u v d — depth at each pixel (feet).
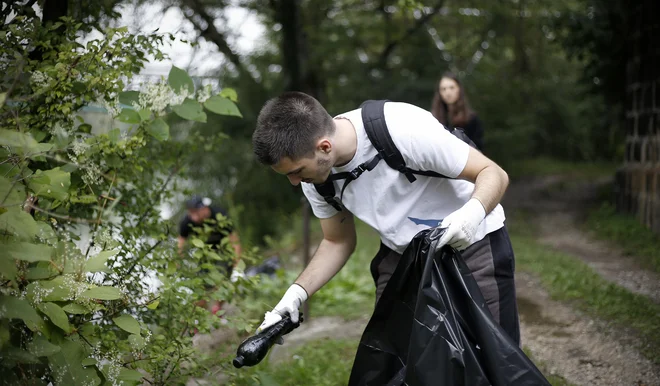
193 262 10.75
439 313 7.47
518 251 23.39
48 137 9.07
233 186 43.55
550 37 52.19
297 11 43.06
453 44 57.62
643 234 24.81
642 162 27.27
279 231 41.29
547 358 12.71
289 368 13.15
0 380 6.77
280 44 47.98
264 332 8.30
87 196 8.43
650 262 20.95
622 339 13.30
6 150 7.57
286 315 8.53
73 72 8.60
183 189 11.80
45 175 7.50
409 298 8.00
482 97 55.47
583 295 16.61
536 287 18.22
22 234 6.61
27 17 8.96
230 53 43.34
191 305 9.93
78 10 10.52
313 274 8.88
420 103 47.29
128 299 8.98
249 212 42.63
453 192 8.21
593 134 63.10
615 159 63.21
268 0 44.19
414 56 49.85
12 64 8.50
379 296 9.09
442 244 7.41
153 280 10.07
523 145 57.88
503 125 57.41
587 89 40.75
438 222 8.23
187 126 17.52
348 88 49.08
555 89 62.69
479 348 7.43
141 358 8.85
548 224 31.83
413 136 7.65
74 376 7.20
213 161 42.73
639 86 28.27
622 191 30.83
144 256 10.01
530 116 61.05
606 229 27.30
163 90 9.23
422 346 7.43
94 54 8.84
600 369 12.00
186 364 10.77
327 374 12.89
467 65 57.26
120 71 9.02
